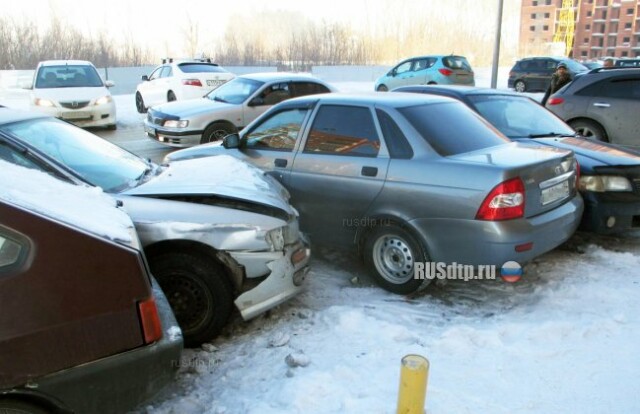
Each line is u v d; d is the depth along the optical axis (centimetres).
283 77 1116
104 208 277
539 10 10056
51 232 222
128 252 238
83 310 224
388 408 278
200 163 472
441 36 6188
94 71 1425
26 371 213
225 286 358
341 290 454
